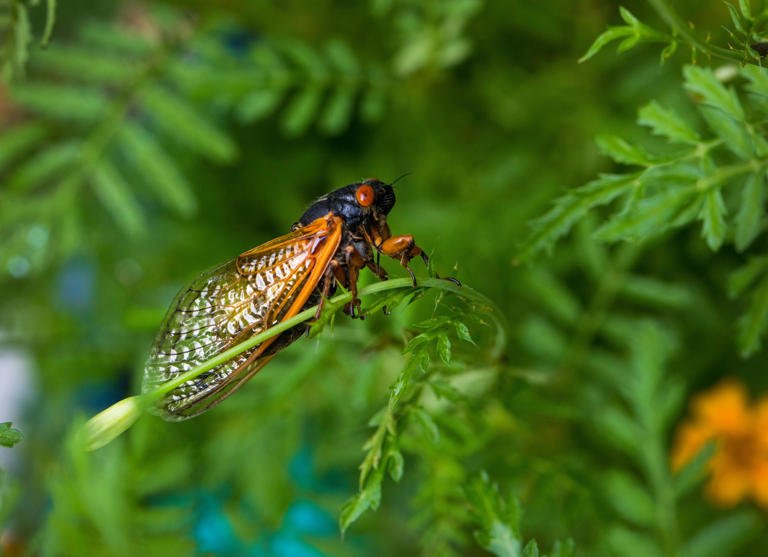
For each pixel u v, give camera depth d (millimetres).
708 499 327
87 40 344
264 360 287
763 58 263
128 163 372
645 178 277
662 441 302
